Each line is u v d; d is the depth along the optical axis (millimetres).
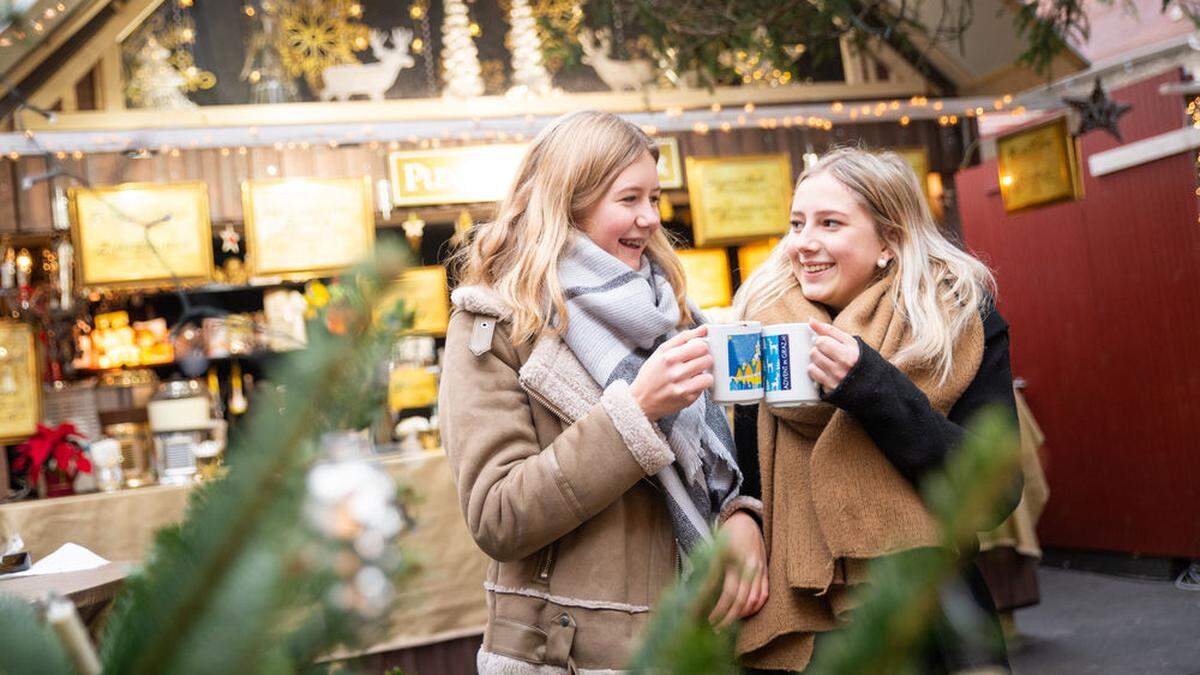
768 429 1869
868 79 6262
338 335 319
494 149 5262
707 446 1777
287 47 5488
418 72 5715
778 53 5219
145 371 5816
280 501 310
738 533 1767
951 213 6230
